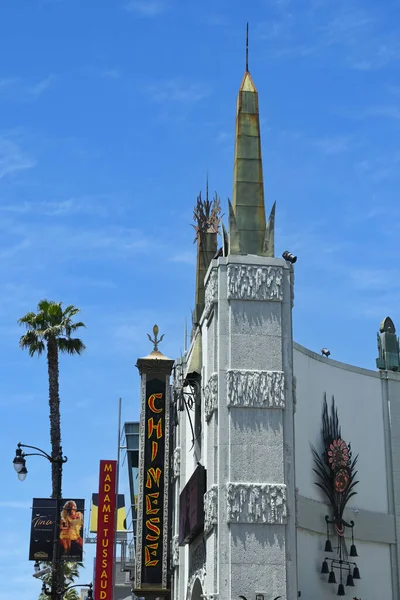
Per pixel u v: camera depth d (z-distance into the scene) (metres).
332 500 50.41
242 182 41.91
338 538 50.38
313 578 48.62
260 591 36.81
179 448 52.56
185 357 54.28
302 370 50.72
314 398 51.41
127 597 79.06
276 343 39.50
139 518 49.72
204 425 43.12
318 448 50.97
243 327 39.47
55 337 56.19
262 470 38.12
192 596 44.66
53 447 54.78
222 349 39.28
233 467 38.00
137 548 49.44
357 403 54.22
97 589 53.41
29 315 57.34
